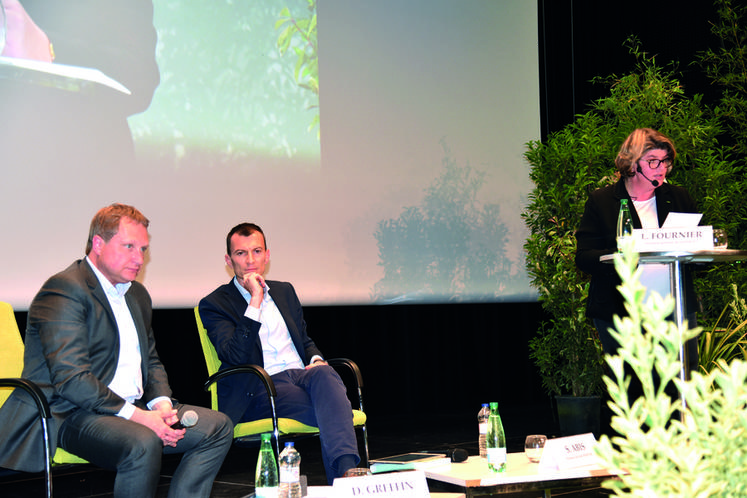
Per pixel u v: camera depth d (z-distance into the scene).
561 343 4.49
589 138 4.39
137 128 4.08
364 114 5.03
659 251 2.12
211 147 4.34
